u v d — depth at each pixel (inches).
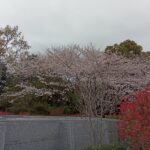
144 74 892.0
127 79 814.5
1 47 1298.0
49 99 844.0
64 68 787.4
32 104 826.8
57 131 516.1
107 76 697.0
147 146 434.6
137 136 441.7
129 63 864.3
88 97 559.2
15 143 418.9
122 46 1254.9
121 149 511.2
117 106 738.8
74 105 825.5
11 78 933.8
